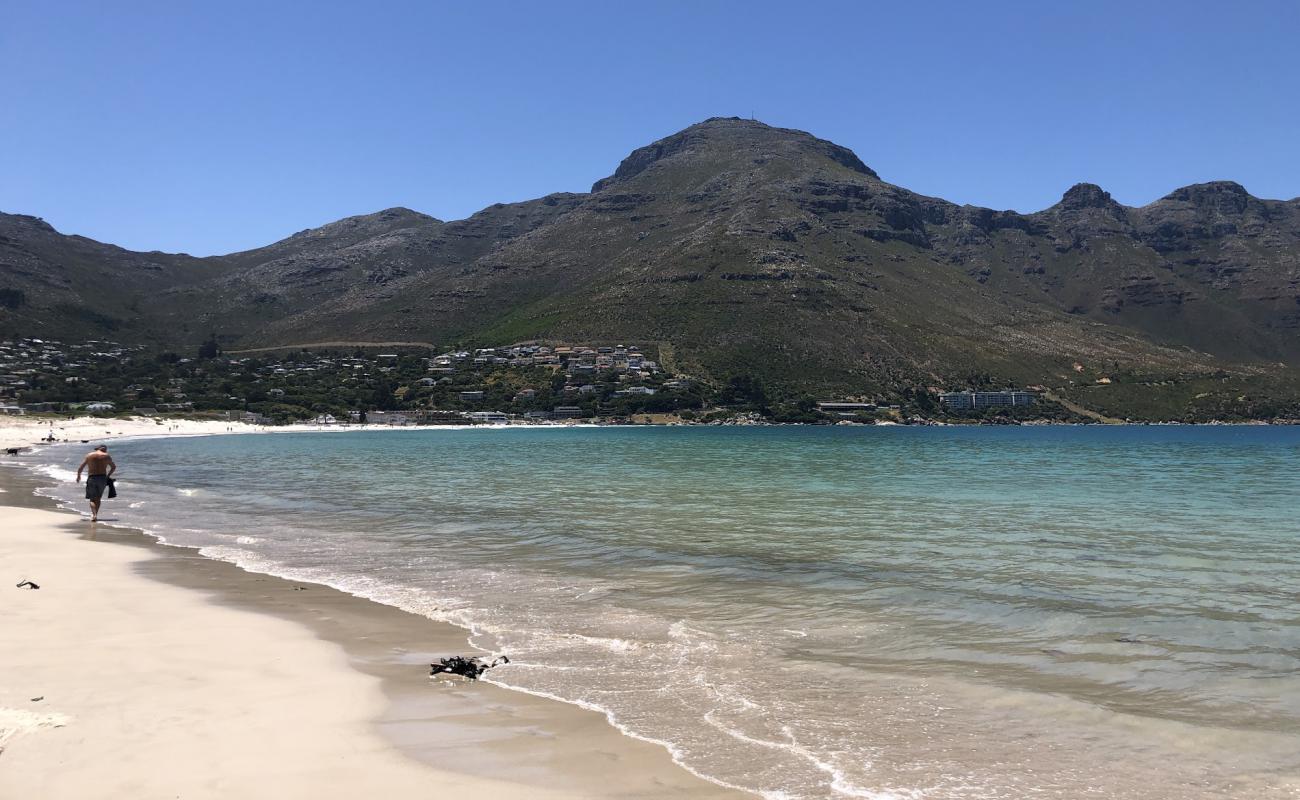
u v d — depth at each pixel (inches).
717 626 536.4
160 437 4800.7
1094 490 1581.0
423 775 303.3
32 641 474.6
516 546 872.9
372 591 641.6
